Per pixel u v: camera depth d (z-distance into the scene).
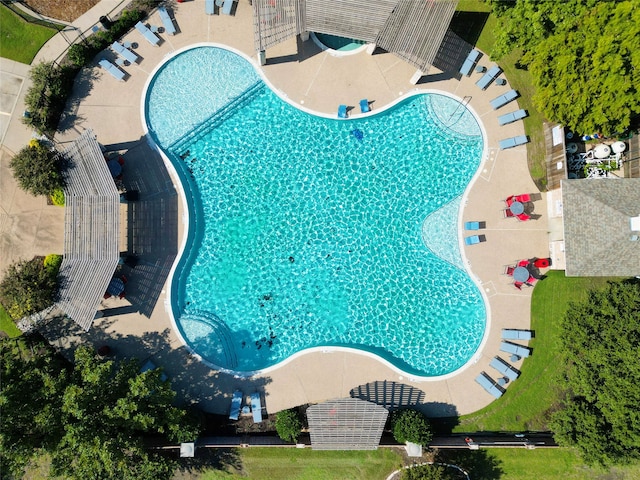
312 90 28.91
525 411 28.41
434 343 28.97
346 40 28.97
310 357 28.48
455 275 29.00
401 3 25.69
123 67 29.08
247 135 29.50
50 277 27.00
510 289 28.67
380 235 29.38
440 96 29.08
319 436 26.53
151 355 28.75
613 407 24.14
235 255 29.45
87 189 26.86
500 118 28.66
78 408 21.80
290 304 29.28
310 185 29.50
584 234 25.64
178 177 28.67
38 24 28.97
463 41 29.02
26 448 22.56
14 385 23.02
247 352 28.98
